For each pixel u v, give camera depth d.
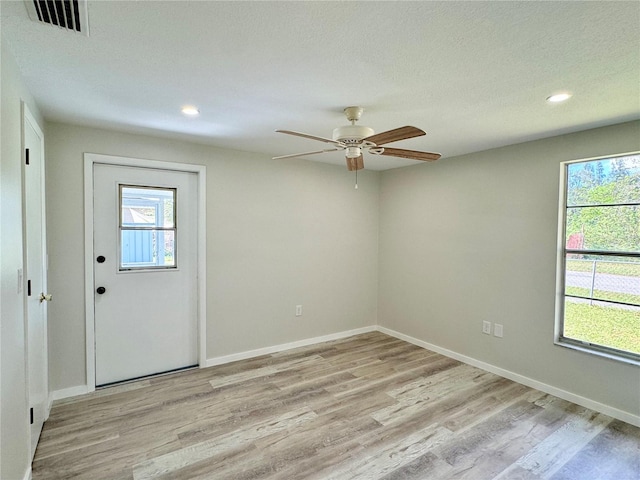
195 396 2.89
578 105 2.22
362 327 4.72
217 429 2.42
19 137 1.78
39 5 1.24
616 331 2.68
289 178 3.99
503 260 3.36
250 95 2.11
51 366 2.75
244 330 3.74
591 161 2.80
